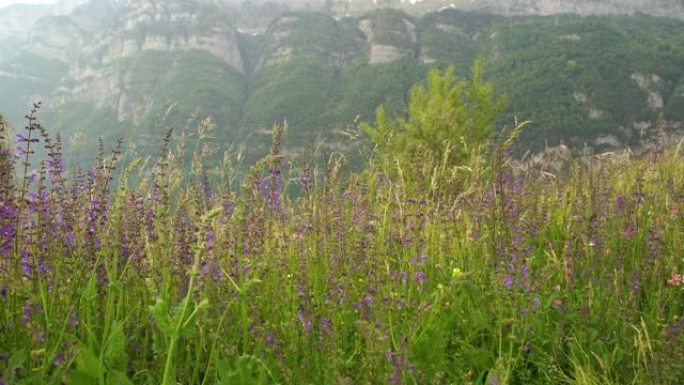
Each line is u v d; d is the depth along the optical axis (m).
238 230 3.63
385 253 4.00
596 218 4.93
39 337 2.58
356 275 4.04
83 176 3.60
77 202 3.38
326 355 3.15
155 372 2.93
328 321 3.26
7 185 2.75
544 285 4.00
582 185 5.91
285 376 2.90
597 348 3.49
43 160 3.03
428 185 5.80
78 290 2.94
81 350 2.56
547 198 5.99
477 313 3.61
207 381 3.07
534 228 5.17
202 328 2.91
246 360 2.71
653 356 3.07
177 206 3.62
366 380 2.80
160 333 2.96
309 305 3.36
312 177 5.07
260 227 3.79
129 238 3.34
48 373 2.74
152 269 3.25
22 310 2.87
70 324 2.86
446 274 4.08
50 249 2.97
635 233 4.80
